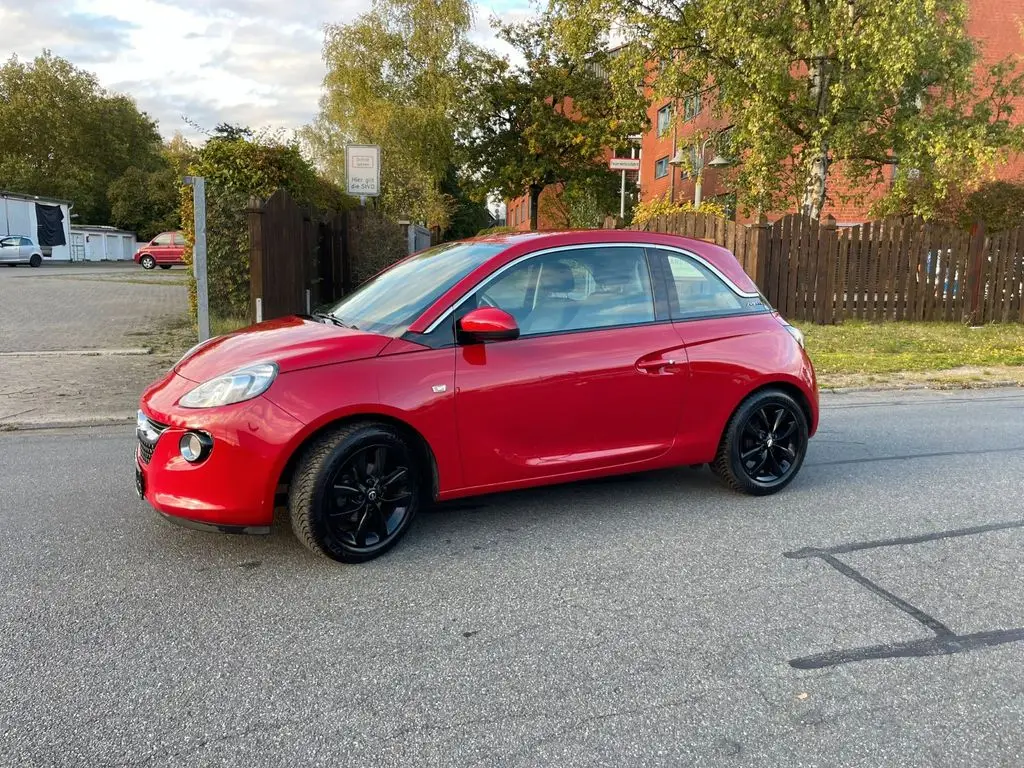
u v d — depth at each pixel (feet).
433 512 14.78
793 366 15.81
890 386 29.14
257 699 8.57
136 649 9.61
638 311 14.52
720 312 15.49
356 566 12.21
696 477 17.31
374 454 12.15
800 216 43.29
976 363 33.58
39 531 13.55
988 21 77.97
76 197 189.98
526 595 11.26
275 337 12.94
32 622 10.26
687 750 7.76
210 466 11.29
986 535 13.91
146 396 12.60
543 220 131.85
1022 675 9.27
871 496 16.12
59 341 35.29
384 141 93.15
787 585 11.71
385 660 9.43
